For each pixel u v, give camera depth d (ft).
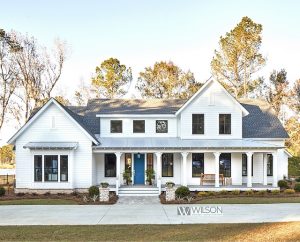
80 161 103.24
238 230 53.52
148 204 83.41
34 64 168.76
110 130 114.73
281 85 214.90
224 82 194.39
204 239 48.73
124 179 108.99
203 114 110.63
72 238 50.03
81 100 219.61
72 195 95.45
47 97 173.78
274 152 103.81
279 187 103.35
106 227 56.80
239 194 94.79
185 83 227.40
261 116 123.85
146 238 49.75
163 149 102.83
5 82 162.30
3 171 179.73
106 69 220.84
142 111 116.26
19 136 103.19
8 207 78.38
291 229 53.31
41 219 64.28
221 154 110.22
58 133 103.50
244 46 188.34
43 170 100.22
